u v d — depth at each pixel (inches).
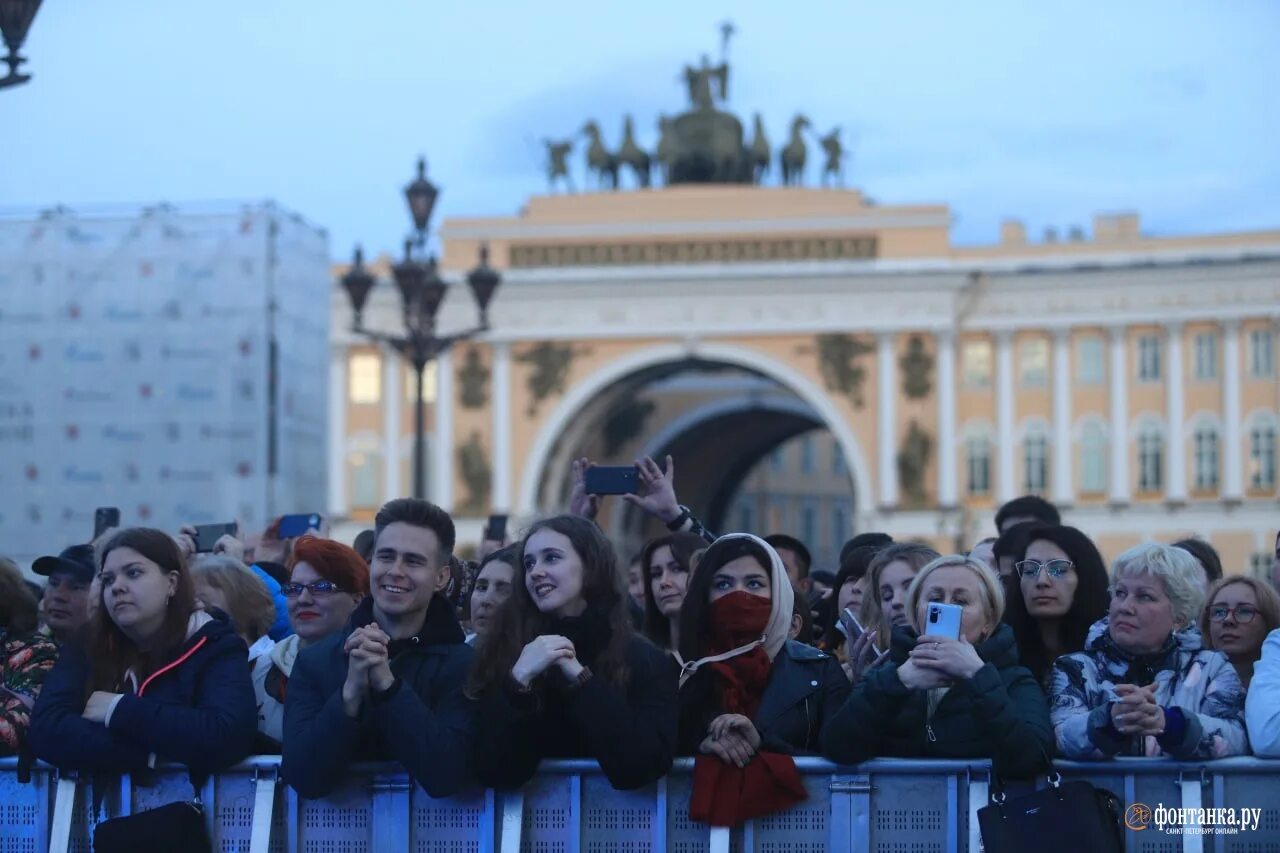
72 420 2043.6
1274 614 449.7
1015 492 3002.0
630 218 3095.5
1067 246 2989.7
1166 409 2952.8
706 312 3048.7
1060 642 454.9
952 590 392.5
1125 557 406.6
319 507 2208.4
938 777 369.4
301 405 2149.4
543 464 3068.4
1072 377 2989.7
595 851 374.6
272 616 515.8
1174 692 394.9
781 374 3029.0
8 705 415.2
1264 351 2925.7
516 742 367.6
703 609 401.7
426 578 390.3
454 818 376.8
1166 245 2962.6
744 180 3299.7
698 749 377.7
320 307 2212.1
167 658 399.5
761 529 4168.3
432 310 1350.9
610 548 386.6
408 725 365.1
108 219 2058.3
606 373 3065.9
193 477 2036.2
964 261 3004.4
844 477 4399.6
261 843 381.7
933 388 2989.7
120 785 391.5
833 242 3043.8
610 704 363.6
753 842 371.2
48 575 496.7
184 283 2050.9
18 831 402.0
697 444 3553.2
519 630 382.6
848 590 566.6
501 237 3117.6
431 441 3115.2
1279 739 373.7
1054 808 354.6
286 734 382.3
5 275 2055.9
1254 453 2925.7
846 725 367.9
